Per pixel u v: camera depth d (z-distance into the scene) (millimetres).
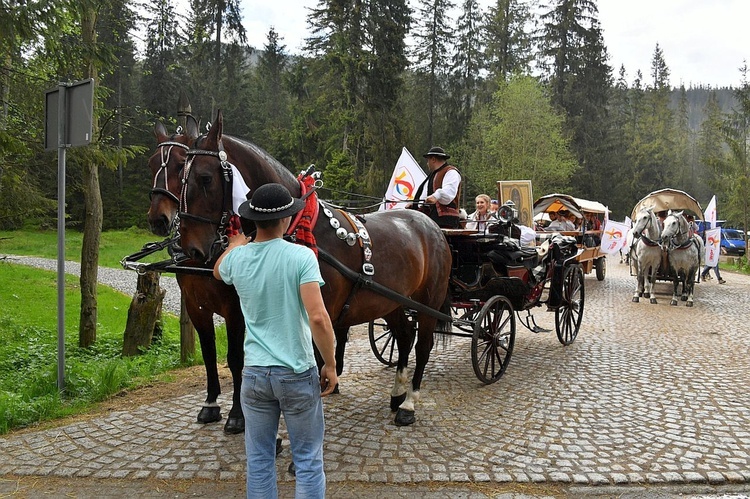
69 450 4453
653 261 13508
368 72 29703
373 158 30469
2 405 5082
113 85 34844
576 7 47094
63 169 5582
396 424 5129
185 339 7309
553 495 3895
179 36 10750
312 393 2896
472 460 4371
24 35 6688
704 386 6504
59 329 5781
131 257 4367
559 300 8266
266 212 2898
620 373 7043
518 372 7062
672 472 4207
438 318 5582
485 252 6645
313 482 2873
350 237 4469
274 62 49969
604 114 49719
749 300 14555
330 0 29750
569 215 19547
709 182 31297
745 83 32969
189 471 4102
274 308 2898
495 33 48125
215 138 4094
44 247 28188
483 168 41375
